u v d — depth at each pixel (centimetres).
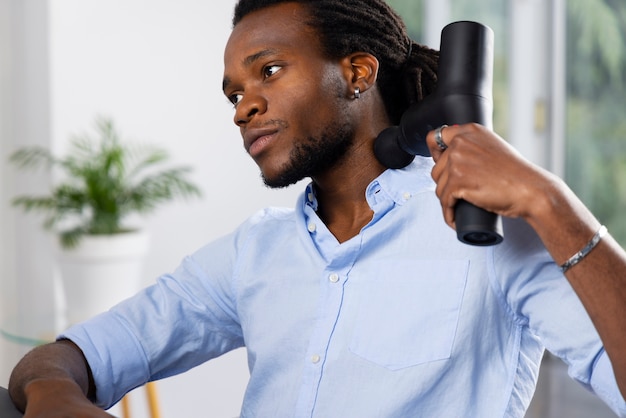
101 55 273
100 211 257
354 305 95
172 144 285
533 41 346
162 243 284
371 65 98
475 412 90
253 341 104
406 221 96
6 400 96
